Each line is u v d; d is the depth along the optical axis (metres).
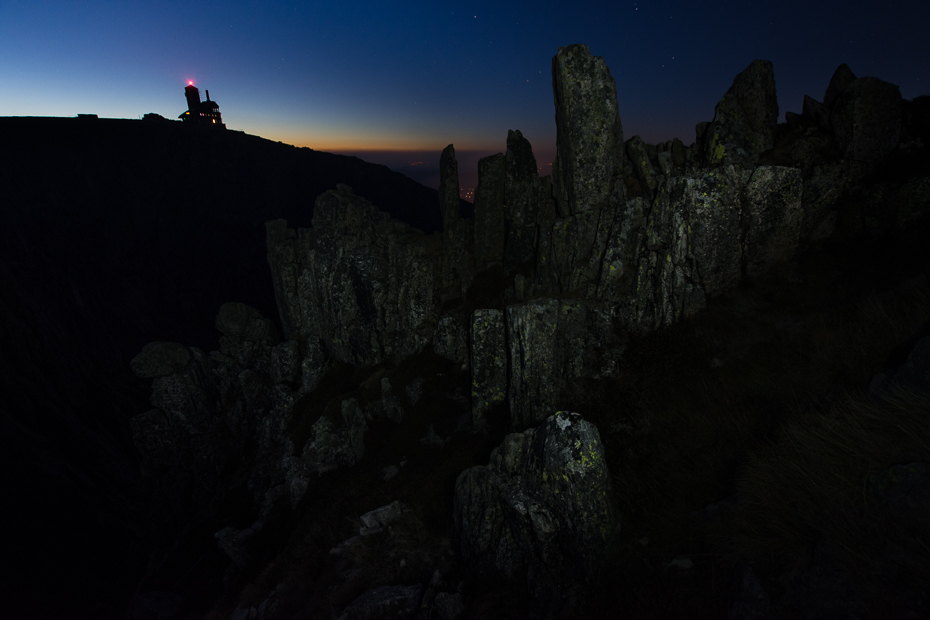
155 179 100.75
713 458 10.32
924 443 6.25
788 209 14.86
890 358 9.34
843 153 15.61
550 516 9.24
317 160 129.00
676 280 15.10
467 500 10.96
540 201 22.73
